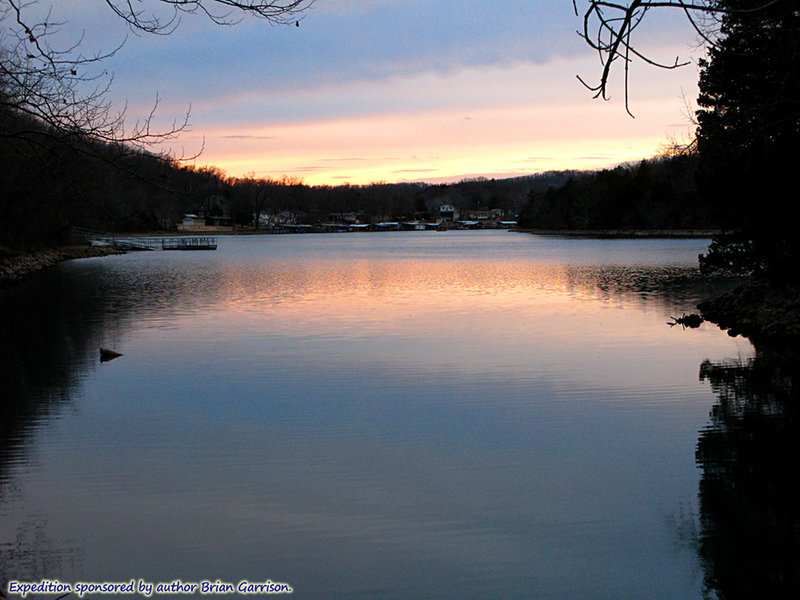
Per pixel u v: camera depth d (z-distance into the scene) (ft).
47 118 21.16
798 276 69.41
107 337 67.00
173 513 27.94
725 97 46.78
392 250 277.64
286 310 86.17
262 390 46.03
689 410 41.14
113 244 281.13
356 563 24.25
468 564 24.21
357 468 32.40
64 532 26.45
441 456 33.86
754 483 30.53
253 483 30.68
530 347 59.93
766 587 22.82
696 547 25.14
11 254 149.48
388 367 52.44
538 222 533.96
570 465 32.71
